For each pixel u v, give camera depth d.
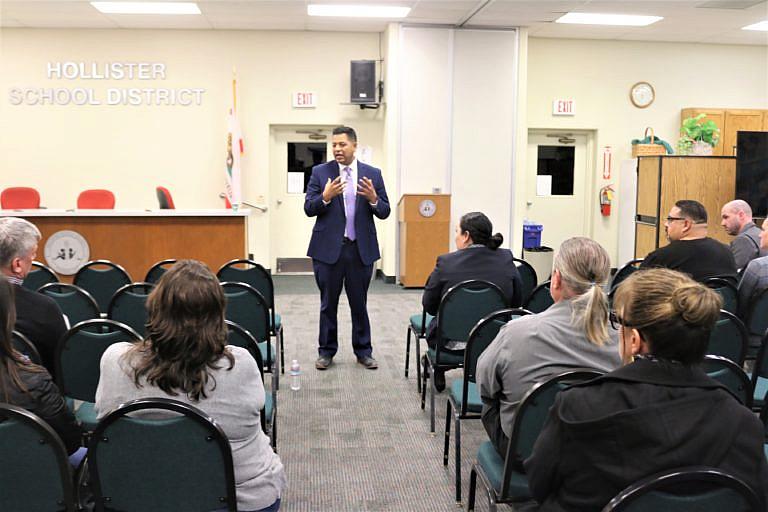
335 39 8.19
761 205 7.22
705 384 1.17
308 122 8.29
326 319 4.30
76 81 8.00
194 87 8.14
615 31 8.09
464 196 7.95
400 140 7.80
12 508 1.56
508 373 1.89
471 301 3.09
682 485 1.11
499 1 6.67
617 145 8.79
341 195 4.14
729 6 6.88
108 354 1.66
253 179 8.33
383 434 3.28
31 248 2.43
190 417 1.54
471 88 7.83
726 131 8.77
